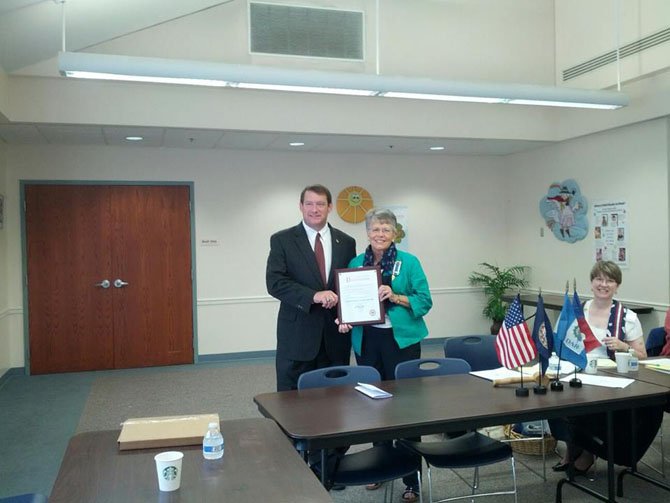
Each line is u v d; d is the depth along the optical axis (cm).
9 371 662
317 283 351
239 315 738
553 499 338
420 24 654
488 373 326
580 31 657
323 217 349
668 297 588
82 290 687
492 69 680
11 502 207
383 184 789
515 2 688
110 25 518
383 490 357
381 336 353
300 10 614
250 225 739
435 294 815
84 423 488
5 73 526
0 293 619
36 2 411
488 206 837
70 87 554
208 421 228
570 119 693
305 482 176
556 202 739
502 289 786
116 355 698
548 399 271
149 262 707
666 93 568
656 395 281
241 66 431
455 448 298
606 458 315
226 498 166
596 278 379
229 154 731
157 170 708
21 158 668
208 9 595
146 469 187
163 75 412
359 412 251
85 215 687
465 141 703
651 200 604
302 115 623
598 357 367
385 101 650
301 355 345
